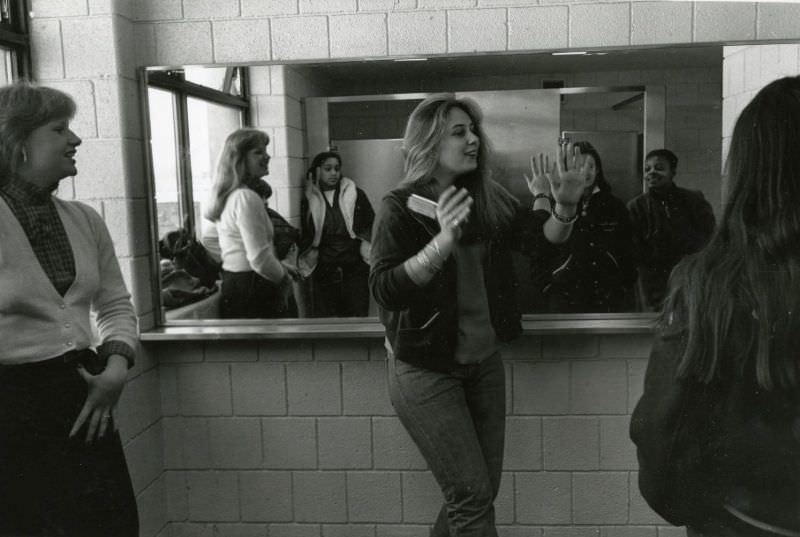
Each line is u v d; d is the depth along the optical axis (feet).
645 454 3.61
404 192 6.20
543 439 7.95
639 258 7.58
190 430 8.28
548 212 7.59
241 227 7.93
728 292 3.25
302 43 7.75
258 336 7.86
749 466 3.38
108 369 5.55
